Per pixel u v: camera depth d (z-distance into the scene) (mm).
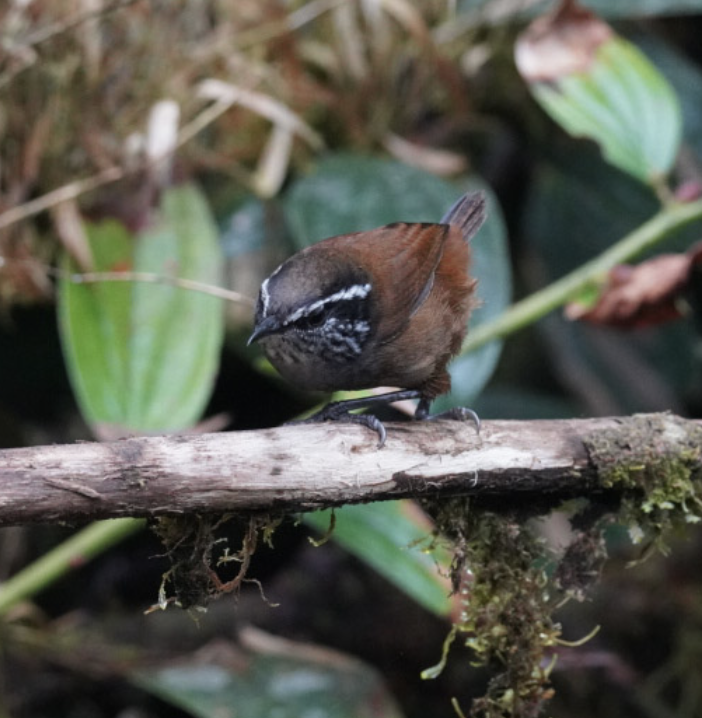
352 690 9742
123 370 8906
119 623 12508
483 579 6840
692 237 11969
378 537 8195
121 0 10234
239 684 9797
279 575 13523
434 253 8320
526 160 13422
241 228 11906
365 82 11594
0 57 9930
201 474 5762
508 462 6414
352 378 8078
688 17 14633
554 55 9680
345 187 10695
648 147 9469
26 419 12391
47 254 10688
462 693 13094
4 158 10305
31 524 5562
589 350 12719
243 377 12172
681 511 6848
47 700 12234
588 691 12781
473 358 9734
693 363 12484
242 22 11133
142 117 10680
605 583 13211
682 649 12836
